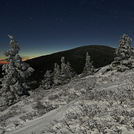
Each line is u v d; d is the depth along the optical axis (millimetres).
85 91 10305
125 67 22172
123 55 22828
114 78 14531
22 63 20266
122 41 23656
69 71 42719
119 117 3799
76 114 5289
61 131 4098
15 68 19672
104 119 3994
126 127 3232
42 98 12484
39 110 8094
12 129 6371
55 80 36844
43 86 38719
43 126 5258
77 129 3883
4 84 19031
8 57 19391
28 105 11242
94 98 6887
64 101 8867
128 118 3637
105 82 13211
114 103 5316
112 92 7199
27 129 5555
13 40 19859
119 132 3113
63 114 5953
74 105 6766
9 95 18359
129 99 5352
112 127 3406
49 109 7855
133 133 2906
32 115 7730
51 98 10594
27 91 20297
